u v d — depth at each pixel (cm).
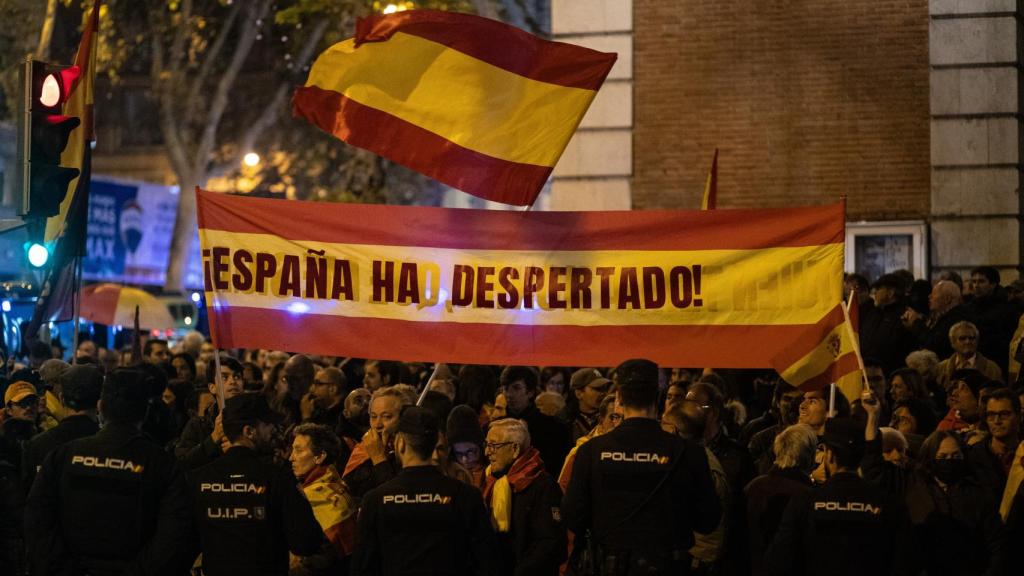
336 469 1728
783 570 1418
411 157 1798
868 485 1404
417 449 1384
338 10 5319
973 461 1622
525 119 1795
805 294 1695
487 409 2036
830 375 1689
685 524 1413
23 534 1595
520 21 5406
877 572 1393
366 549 1378
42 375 2027
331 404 2073
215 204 1731
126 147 8525
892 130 3092
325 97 1812
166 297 5503
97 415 1797
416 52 1805
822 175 3123
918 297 2623
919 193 3084
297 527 1415
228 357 1970
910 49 3088
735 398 2452
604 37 3212
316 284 1728
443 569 1364
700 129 3178
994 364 2175
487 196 1795
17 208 1838
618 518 1405
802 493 1423
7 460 1733
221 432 1673
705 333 1703
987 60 3053
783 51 3144
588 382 2027
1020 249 3070
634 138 3209
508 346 1719
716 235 1711
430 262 1727
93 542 1437
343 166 6731
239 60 6294
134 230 6128
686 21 3188
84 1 5391
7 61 5509
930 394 2139
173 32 6562
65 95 1867
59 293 2073
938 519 1586
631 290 1712
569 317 1719
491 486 1592
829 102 3123
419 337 1722
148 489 1445
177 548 1427
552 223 1727
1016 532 1549
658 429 1425
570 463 1680
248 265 1728
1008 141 3044
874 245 3105
